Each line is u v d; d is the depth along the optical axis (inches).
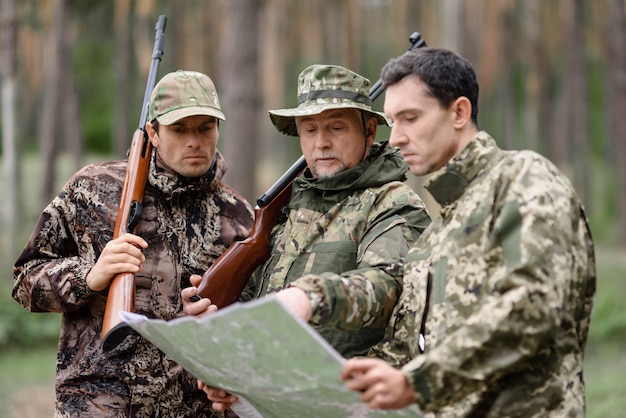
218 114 140.7
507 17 825.5
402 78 106.5
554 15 885.8
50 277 138.6
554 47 911.0
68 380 141.5
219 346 99.6
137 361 140.1
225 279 136.6
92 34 890.1
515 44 920.3
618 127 674.2
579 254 97.4
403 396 92.3
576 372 98.4
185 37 832.3
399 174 131.9
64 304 137.4
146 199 145.8
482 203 102.0
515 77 1053.8
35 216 572.1
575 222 97.7
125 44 847.1
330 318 108.3
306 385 99.4
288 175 141.4
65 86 662.5
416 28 659.4
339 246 128.1
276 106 950.4
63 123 1106.1
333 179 130.3
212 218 148.9
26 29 662.5
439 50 107.3
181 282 144.9
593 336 387.9
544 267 93.1
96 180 146.8
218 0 835.4
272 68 924.6
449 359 92.2
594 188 1003.3
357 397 98.0
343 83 130.0
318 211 133.4
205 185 146.6
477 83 108.2
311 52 1034.7
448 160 107.2
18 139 621.3
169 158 143.1
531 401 96.8
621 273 466.6
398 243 122.6
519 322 91.5
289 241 133.5
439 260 105.4
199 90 141.3
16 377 351.6
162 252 144.3
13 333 417.1
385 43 1139.3
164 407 141.3
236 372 104.7
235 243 139.3
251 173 509.4
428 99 105.3
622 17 622.5
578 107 860.6
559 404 96.7
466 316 100.9
